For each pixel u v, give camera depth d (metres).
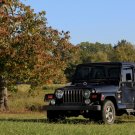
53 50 34.53
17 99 37.81
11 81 33.00
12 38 32.09
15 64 31.91
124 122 20.39
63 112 19.41
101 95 18.59
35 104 35.00
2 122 16.55
